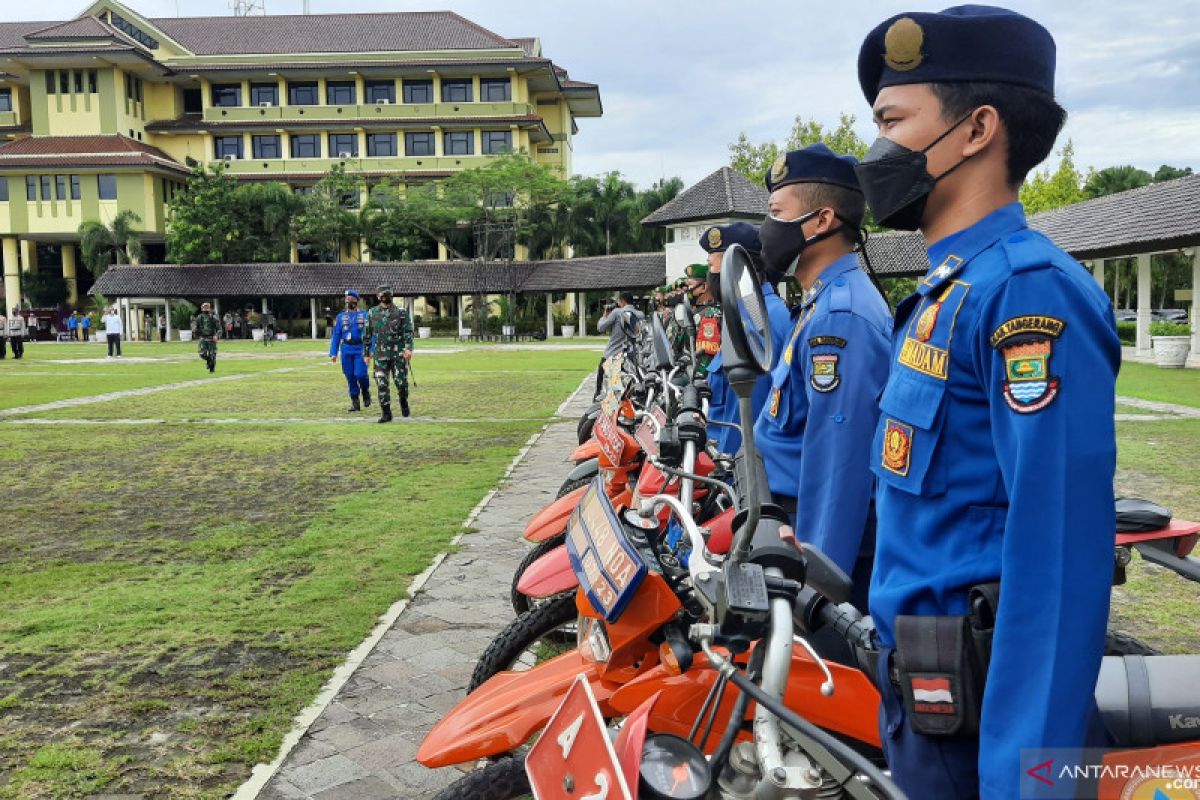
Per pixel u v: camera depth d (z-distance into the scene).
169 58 60.28
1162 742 1.78
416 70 60.31
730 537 2.64
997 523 1.66
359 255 59.81
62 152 57.66
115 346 33.75
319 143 62.16
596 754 1.71
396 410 15.32
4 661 4.35
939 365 1.70
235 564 5.97
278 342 49.50
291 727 3.67
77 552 6.31
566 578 3.43
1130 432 11.74
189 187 55.22
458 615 4.98
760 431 3.27
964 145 1.76
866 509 2.82
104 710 3.82
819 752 1.91
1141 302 25.47
